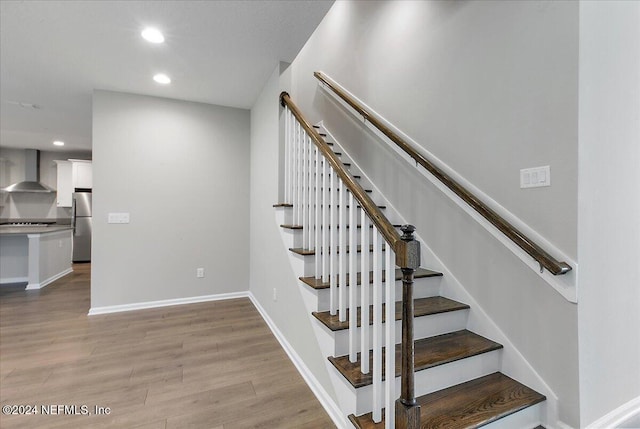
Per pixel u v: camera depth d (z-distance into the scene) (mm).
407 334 1151
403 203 2664
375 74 3074
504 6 1802
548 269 1468
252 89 3363
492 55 1872
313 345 1976
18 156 6633
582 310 1470
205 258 3846
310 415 1750
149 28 2254
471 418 1418
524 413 1531
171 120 3650
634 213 1736
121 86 3271
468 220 2057
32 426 1643
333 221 1826
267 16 2141
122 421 1688
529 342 1679
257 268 3594
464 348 1778
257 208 3598
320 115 4246
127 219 3484
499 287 1847
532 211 1648
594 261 1519
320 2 2010
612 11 1605
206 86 3283
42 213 6875
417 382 1592
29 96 3510
